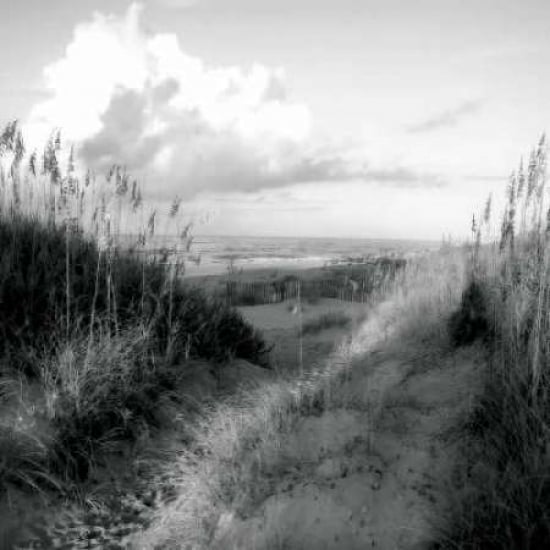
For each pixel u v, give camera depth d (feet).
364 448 10.64
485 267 17.69
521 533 7.16
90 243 19.03
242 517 9.25
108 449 11.43
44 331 13.60
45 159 14.94
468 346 14.20
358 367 16.11
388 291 31.14
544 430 8.27
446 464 9.46
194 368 16.81
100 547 8.91
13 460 9.84
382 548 7.98
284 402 13.25
